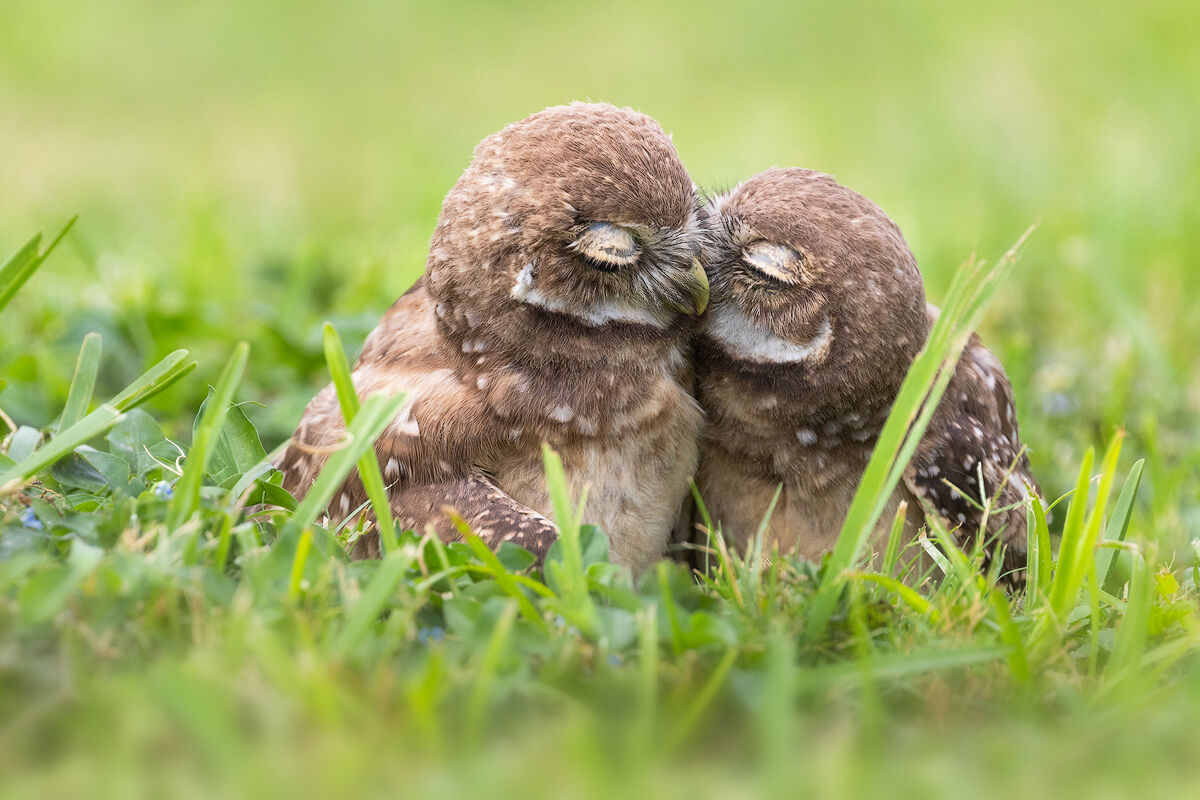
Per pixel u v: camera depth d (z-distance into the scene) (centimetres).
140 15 3036
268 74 2780
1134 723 518
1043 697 550
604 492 745
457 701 502
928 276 1530
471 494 714
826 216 755
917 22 2862
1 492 597
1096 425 1045
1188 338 1266
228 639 501
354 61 2855
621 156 717
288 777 448
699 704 496
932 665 530
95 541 580
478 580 612
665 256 729
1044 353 1229
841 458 775
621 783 455
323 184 2097
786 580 632
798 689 521
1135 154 1905
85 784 446
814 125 2278
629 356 739
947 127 2167
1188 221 1597
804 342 753
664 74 2727
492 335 731
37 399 964
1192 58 2473
